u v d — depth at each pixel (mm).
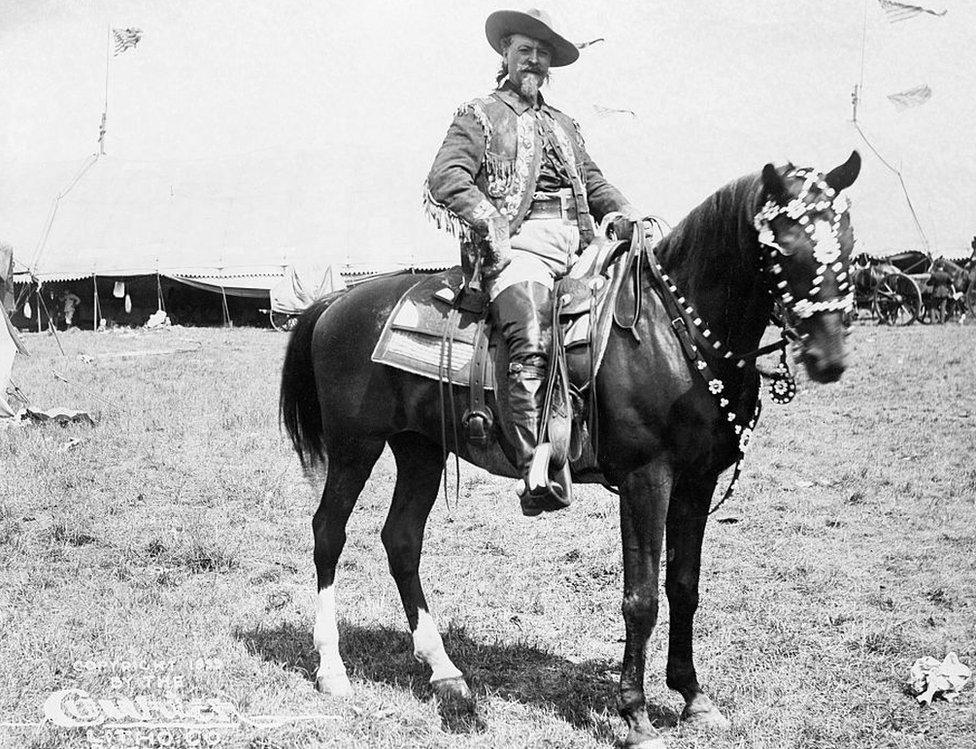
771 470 8312
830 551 6367
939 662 4551
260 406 10977
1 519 6941
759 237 3719
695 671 4504
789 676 4594
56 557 6270
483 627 5277
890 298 20828
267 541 6719
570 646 5070
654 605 3943
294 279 27047
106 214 30078
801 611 5379
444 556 6492
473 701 4340
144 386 12586
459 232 4250
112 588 5703
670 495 4020
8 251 10953
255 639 5035
